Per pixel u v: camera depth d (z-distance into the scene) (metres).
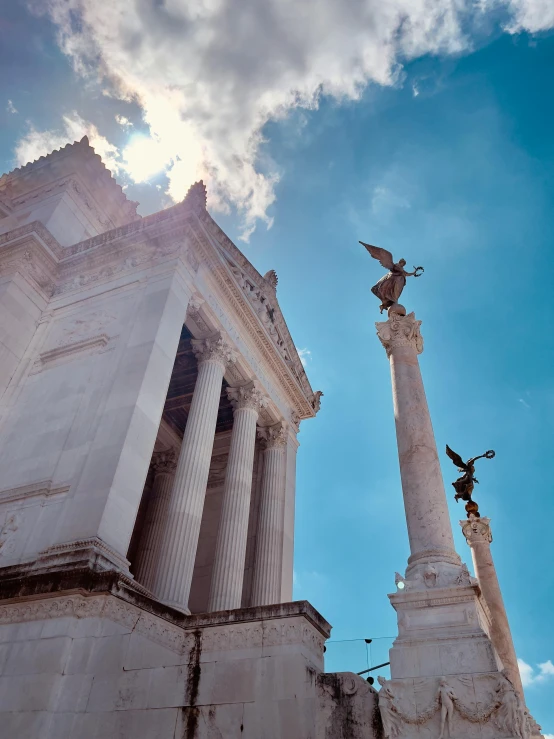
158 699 14.35
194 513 21.86
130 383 20.72
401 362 17.33
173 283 24.00
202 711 13.99
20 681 14.03
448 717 10.77
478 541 25.72
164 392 21.55
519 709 10.57
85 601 14.82
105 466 18.50
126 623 14.81
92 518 17.19
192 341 27.59
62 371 23.47
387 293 19.34
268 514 29.69
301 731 12.88
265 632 14.95
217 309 27.75
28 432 21.86
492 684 10.85
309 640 14.79
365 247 20.52
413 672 11.59
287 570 28.83
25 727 13.19
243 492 26.75
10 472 20.77
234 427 29.19
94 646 14.05
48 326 26.09
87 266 27.44
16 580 15.70
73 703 13.32
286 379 33.84
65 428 20.95
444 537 13.70
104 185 35.50
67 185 33.34
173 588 19.61
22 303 25.88
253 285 31.84
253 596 26.91
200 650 15.40
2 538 18.48
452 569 12.98
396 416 16.34
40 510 18.72
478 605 12.66
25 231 27.64
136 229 26.98
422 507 14.19
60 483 19.05
